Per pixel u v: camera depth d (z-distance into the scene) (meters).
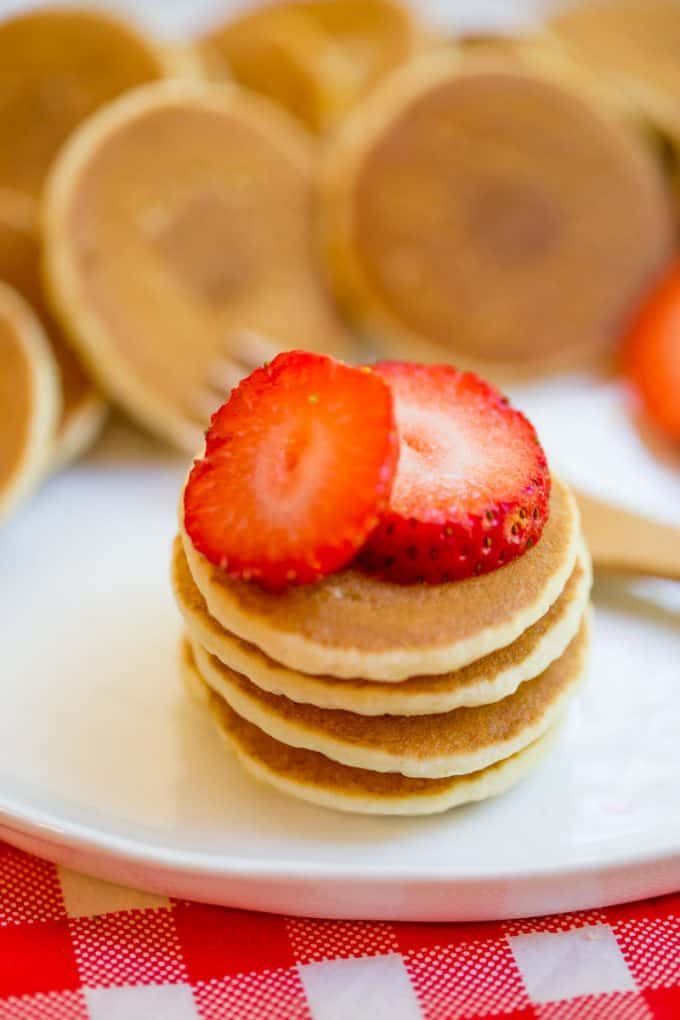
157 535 0.39
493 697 0.32
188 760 0.34
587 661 0.34
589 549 0.37
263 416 0.31
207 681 0.34
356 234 0.43
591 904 0.33
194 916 0.33
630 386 0.44
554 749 0.34
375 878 0.32
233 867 0.32
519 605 0.32
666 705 0.35
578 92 0.44
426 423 0.33
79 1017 0.31
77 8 0.43
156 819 0.33
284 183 0.43
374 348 0.44
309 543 0.31
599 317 0.44
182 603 0.33
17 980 0.32
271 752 0.33
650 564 0.37
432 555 0.32
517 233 0.43
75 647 0.36
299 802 0.34
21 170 0.42
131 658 0.36
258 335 0.42
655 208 0.45
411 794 0.33
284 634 0.32
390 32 0.45
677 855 0.32
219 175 0.42
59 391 0.40
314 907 0.32
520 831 0.33
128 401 0.40
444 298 0.43
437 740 0.32
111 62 0.43
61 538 0.39
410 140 0.43
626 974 0.32
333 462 0.31
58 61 0.43
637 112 0.45
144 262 0.41
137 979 0.32
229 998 0.32
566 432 0.42
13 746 0.34
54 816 0.33
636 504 0.40
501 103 0.43
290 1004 0.32
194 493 0.32
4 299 0.39
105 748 0.34
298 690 0.32
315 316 0.43
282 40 0.45
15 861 0.33
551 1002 0.32
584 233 0.44
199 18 0.48
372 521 0.31
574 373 0.44
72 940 0.32
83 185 0.41
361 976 0.32
